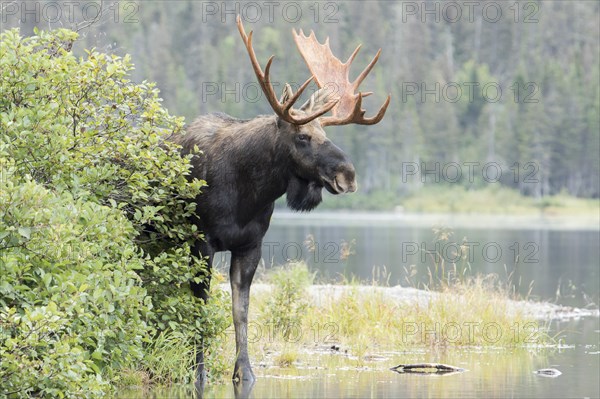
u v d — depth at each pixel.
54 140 18.20
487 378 20.53
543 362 22.86
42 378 15.79
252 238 20.52
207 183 20.11
